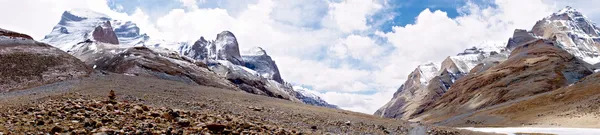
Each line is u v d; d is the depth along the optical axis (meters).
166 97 51.38
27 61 80.81
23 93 53.69
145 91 59.16
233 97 66.31
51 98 34.53
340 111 66.31
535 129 89.19
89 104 24.06
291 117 42.34
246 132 22.23
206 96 61.44
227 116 30.69
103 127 18.34
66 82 71.94
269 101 68.69
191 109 37.69
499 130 89.00
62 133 16.84
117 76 88.25
